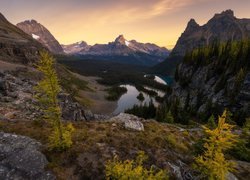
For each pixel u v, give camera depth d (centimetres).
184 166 2409
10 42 15750
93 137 2552
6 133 2264
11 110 3400
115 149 2356
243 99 8831
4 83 4281
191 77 14862
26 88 4984
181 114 8094
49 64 1944
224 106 9469
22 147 2050
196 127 6091
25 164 1847
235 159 3262
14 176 1714
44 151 2059
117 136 2708
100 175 1933
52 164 1908
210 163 1827
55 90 1986
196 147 2462
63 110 4491
